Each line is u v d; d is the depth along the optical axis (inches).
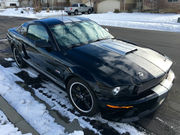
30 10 1129.4
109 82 79.4
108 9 976.9
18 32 161.2
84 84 88.9
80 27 131.2
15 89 124.5
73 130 86.1
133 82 80.0
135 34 357.4
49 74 122.1
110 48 110.8
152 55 110.6
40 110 101.3
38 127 87.7
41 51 119.7
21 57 158.6
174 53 216.2
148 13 813.2
